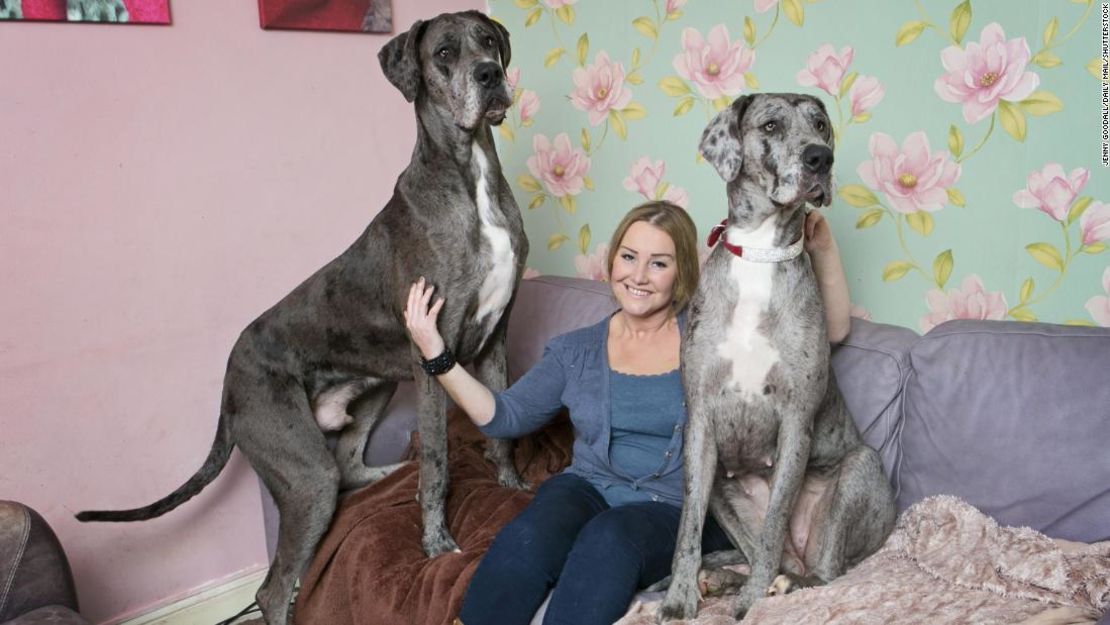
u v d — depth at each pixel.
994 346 1.63
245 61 2.39
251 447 2.14
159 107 2.25
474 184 2.03
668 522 1.68
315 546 2.14
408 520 2.05
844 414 1.75
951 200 1.88
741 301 1.61
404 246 2.05
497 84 1.92
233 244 2.43
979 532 1.52
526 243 2.21
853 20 1.97
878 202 2.00
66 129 2.11
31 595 1.78
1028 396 1.55
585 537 1.58
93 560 2.27
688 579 1.54
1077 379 1.51
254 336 2.19
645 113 2.49
